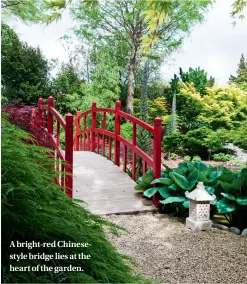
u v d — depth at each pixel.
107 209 4.07
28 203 0.92
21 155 0.96
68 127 3.82
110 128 11.70
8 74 12.79
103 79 12.41
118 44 14.88
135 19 13.34
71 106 12.41
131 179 5.09
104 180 4.98
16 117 4.25
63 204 1.05
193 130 12.16
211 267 2.77
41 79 13.03
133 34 13.40
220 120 11.78
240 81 17.05
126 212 4.04
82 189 4.59
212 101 12.28
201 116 12.11
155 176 4.39
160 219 3.96
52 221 0.94
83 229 1.06
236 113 11.81
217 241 3.32
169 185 4.24
